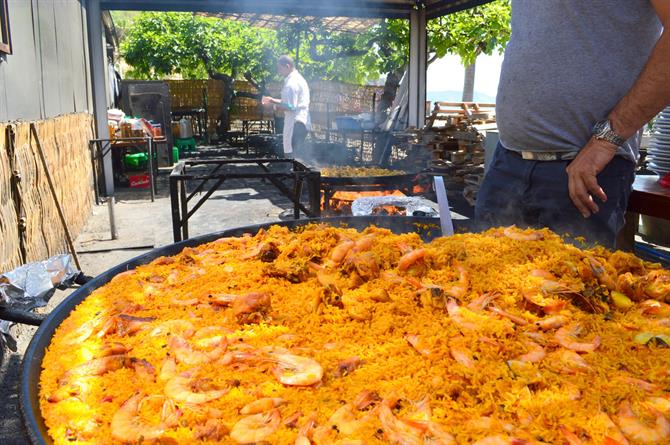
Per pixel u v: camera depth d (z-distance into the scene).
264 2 9.07
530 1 2.11
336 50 14.11
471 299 1.48
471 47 11.95
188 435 0.99
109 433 1.01
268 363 1.21
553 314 1.40
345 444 0.93
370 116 12.27
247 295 1.49
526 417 1.00
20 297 2.65
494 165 2.42
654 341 1.27
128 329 1.43
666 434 0.94
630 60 1.91
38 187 4.23
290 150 8.31
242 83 19.56
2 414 2.57
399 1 9.76
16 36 4.25
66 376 1.20
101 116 8.34
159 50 17.25
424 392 1.08
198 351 1.28
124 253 5.25
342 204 5.28
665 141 2.58
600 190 1.83
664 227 4.66
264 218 6.71
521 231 1.93
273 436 0.98
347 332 1.36
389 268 1.68
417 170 7.61
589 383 1.12
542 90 2.05
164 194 8.58
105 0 8.28
